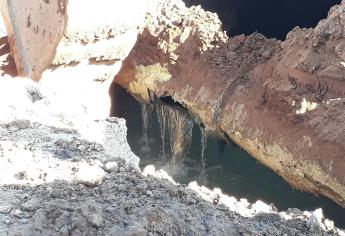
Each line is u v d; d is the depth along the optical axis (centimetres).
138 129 2472
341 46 1633
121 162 751
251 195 1891
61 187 640
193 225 589
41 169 705
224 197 727
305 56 1745
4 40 2150
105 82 1912
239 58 2112
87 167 694
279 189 1869
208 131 2119
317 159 1642
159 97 2305
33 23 1828
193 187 739
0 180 669
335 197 1622
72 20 1634
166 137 2352
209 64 2155
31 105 1013
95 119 1096
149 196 634
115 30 1741
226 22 2884
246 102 1952
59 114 990
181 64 2241
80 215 547
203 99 2105
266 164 1881
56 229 537
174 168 2175
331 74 1670
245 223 625
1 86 1072
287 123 1767
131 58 2381
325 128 1641
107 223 552
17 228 545
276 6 2856
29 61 1881
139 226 545
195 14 2330
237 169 2048
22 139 834
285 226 645
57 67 1762
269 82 1866
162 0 2428
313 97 1709
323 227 693
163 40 2278
